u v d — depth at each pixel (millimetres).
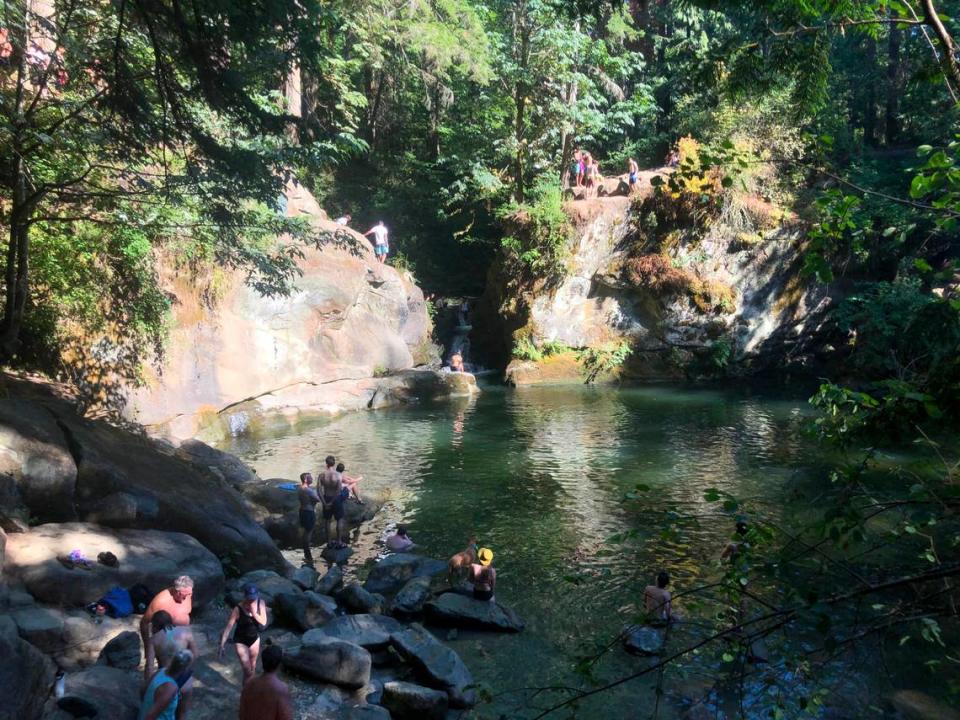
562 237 31094
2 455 9992
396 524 14805
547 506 15656
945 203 3510
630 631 3887
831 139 4117
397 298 29844
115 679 7621
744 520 3676
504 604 11227
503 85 34219
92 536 9914
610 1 5836
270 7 8508
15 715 6273
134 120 10047
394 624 10297
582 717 8258
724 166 4344
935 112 22234
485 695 4246
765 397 27484
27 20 10008
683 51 32156
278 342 24328
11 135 10070
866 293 26922
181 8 8977
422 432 22594
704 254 30109
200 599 10148
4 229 14289
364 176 41281
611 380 31656
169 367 20047
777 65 4617
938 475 3318
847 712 8047
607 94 38000
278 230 13148
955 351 3451
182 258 20453
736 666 4168
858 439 3607
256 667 8703
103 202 12594
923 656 9008
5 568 8688
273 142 11375
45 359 15961
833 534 3395
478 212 40125
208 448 17188
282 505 14750
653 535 13820
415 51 30062
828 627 3139
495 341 34938
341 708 8305
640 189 31109
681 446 20406
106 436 12461
